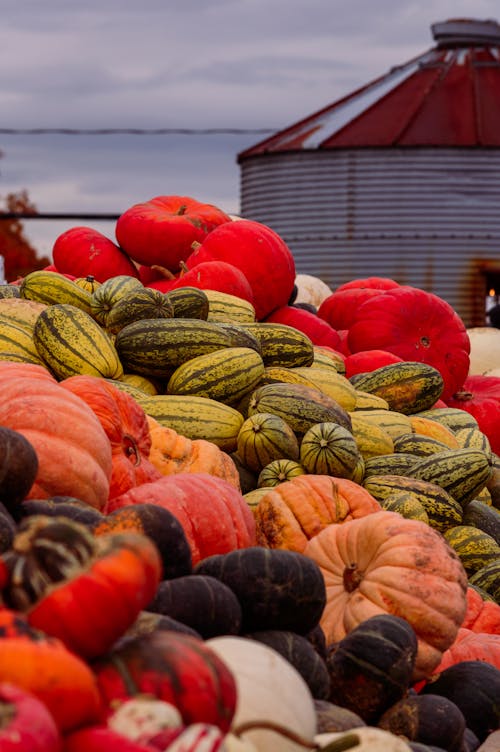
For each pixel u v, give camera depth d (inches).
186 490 138.5
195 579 104.5
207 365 197.2
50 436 133.7
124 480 149.3
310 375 215.9
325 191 845.8
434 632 131.3
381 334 275.0
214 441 189.0
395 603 131.8
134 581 71.2
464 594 135.4
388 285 339.6
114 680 71.0
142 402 190.4
